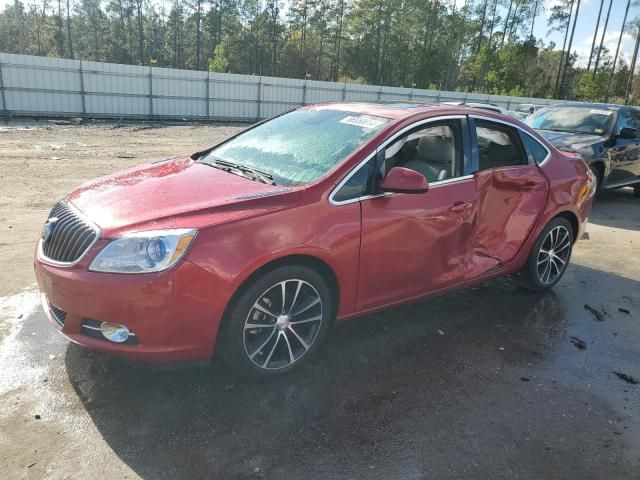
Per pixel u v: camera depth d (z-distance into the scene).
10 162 11.41
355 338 4.06
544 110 10.88
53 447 2.70
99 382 3.25
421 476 2.66
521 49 66.44
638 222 8.81
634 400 3.47
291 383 3.39
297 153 3.81
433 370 3.68
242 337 3.12
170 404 3.09
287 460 2.71
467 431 3.04
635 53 56.75
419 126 3.89
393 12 72.19
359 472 2.66
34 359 3.46
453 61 73.00
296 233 3.15
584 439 3.04
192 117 27.30
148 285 2.79
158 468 2.60
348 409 3.16
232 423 2.96
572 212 5.10
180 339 2.92
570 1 63.69
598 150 9.12
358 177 3.50
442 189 3.93
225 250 2.93
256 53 78.75
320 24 78.25
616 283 5.72
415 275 3.88
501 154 4.50
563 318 4.70
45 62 22.64
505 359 3.90
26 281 4.70
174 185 3.46
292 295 3.29
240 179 3.56
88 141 16.31
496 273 4.57
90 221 3.05
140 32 79.19
